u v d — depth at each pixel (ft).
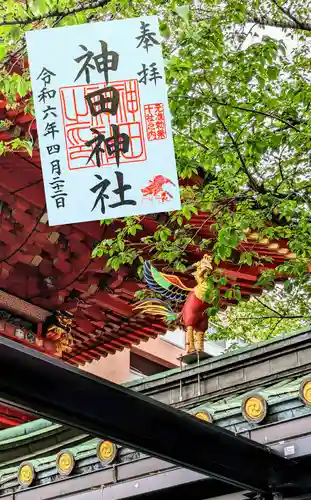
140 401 16.53
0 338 14.21
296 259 35.78
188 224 35.55
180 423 17.53
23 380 14.82
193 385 31.19
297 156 33.58
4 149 31.99
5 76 26.94
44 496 25.36
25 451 35.17
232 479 19.56
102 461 23.99
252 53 31.04
